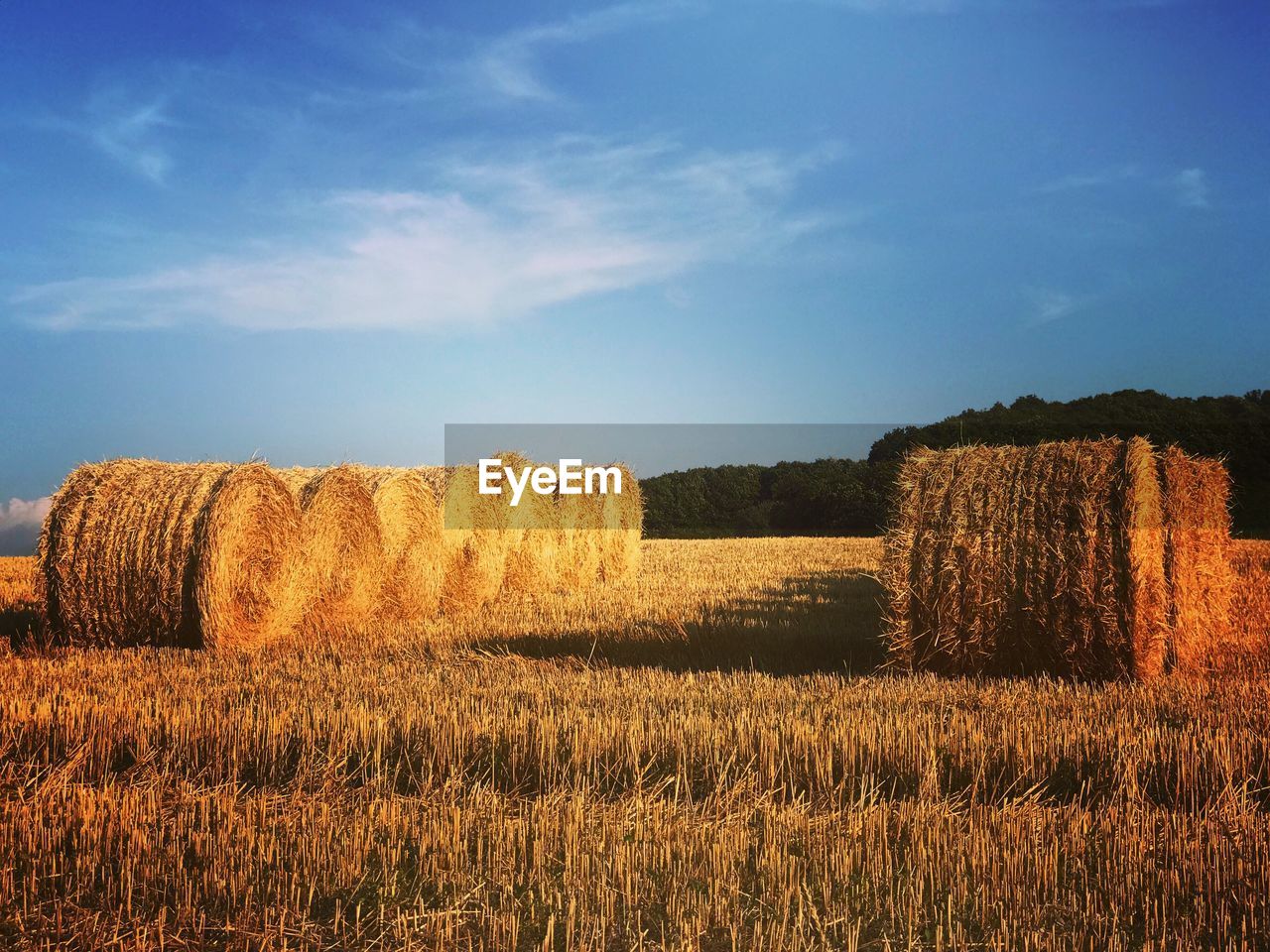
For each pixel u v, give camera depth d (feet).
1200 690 26.99
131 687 27.32
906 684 28.19
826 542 111.96
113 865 15.92
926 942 13.38
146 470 35.27
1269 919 13.71
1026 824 16.70
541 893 14.75
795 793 19.01
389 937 13.67
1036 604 28.76
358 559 40.50
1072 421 174.60
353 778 20.40
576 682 28.53
